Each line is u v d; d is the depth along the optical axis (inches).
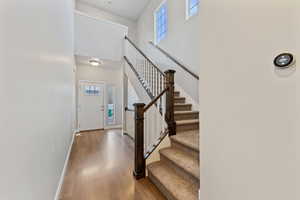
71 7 141.1
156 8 204.5
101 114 234.7
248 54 28.7
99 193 69.3
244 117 29.7
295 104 22.7
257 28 27.3
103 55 182.7
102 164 100.4
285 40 23.7
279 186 24.9
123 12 250.8
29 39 38.4
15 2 31.1
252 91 28.2
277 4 24.6
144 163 82.9
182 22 150.9
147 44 230.5
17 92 31.8
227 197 33.4
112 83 246.1
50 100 59.1
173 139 88.0
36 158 42.3
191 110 129.3
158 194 68.3
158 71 116.5
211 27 36.5
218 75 35.0
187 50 143.8
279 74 24.4
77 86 214.8
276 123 25.0
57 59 74.4
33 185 40.0
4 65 26.9
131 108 175.6
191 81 135.6
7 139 27.7
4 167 26.6
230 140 32.5
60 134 80.4
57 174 69.7
